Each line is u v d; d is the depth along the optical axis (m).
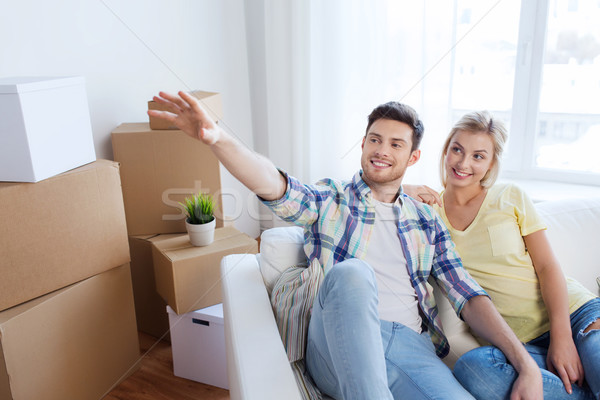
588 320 1.28
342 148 2.75
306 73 2.67
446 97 2.45
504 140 1.39
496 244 1.40
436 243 1.42
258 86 2.87
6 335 1.33
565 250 1.53
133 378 1.80
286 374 1.03
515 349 1.20
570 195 2.42
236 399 1.08
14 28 1.66
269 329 1.17
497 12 2.50
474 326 1.31
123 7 2.04
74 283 1.54
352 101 2.66
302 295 1.28
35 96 1.34
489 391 1.18
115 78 2.05
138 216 1.97
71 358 1.54
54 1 1.77
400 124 1.34
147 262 1.97
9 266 1.36
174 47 2.32
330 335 1.06
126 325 1.75
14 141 1.34
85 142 1.55
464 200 1.47
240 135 2.88
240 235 1.95
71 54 1.86
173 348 1.80
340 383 1.02
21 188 1.36
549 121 2.61
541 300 1.38
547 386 1.16
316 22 2.58
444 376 1.19
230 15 2.66
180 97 1.07
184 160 1.92
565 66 2.50
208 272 1.79
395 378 1.21
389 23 2.46
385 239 1.38
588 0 2.37
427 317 1.40
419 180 2.58
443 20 2.36
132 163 1.90
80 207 1.50
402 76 2.51
